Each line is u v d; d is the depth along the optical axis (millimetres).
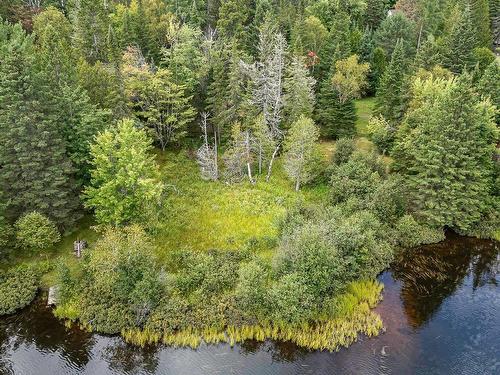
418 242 41812
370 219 39219
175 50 52844
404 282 37375
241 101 51500
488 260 40750
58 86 40250
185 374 28922
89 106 39969
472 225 44156
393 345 31016
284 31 66438
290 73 52125
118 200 37344
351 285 35375
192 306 32750
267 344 31031
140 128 47219
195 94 53156
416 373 28891
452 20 68875
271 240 39719
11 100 34969
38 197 36938
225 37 61469
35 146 36188
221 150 54094
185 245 39375
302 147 46281
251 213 44094
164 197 44750
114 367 29422
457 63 57625
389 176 45250
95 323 31688
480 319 33719
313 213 41875
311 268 31625
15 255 37188
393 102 55031
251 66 50938
